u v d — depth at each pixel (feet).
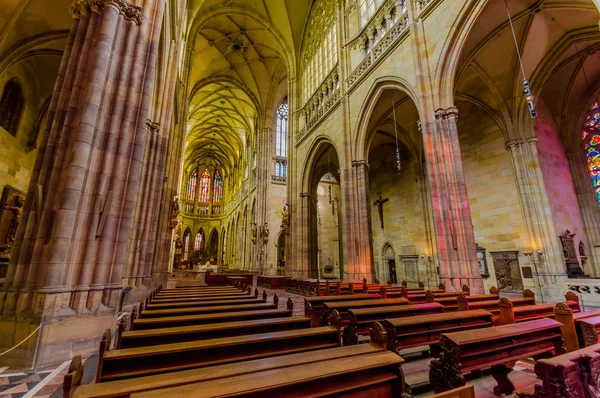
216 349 10.43
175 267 163.43
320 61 73.51
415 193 66.33
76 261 18.61
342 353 8.41
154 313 16.17
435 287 59.06
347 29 60.49
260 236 95.86
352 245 49.67
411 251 65.92
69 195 18.24
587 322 14.12
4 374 14.39
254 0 79.30
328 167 76.28
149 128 37.93
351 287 31.55
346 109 55.93
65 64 21.54
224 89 114.52
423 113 36.04
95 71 20.35
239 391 6.06
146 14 25.94
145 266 35.76
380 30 50.39
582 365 8.16
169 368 9.37
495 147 50.29
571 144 50.11
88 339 17.84
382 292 26.40
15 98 43.27
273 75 104.99
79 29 22.00
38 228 17.85
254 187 120.37
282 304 37.78
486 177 51.26
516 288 44.88
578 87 48.73
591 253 45.75
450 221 31.76
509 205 47.34
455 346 10.09
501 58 43.60
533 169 45.03
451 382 9.85
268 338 11.05
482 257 50.06
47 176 19.15
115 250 20.99
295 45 85.35
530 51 42.11
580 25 38.37
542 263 42.32
